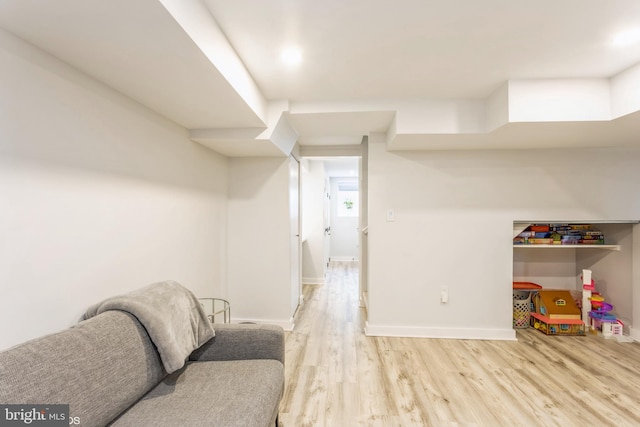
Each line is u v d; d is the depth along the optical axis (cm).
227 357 158
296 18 133
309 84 205
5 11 94
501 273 283
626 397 187
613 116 195
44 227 119
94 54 122
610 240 298
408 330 286
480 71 188
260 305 309
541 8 128
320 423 164
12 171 108
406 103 232
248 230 310
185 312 150
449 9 128
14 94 109
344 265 702
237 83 163
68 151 130
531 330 302
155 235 191
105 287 150
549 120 199
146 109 183
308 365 228
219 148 267
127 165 166
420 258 287
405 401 183
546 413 172
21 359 86
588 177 278
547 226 302
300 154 388
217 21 135
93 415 98
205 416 110
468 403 182
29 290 114
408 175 288
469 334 282
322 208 513
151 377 126
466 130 232
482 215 284
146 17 98
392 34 147
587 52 165
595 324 296
